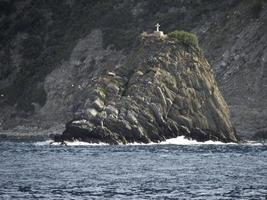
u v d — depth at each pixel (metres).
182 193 126.31
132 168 173.50
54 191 128.38
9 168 173.50
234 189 131.62
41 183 140.75
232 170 168.38
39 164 184.88
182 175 157.00
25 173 160.75
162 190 130.50
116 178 150.50
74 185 137.62
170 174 159.12
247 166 179.38
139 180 146.88
